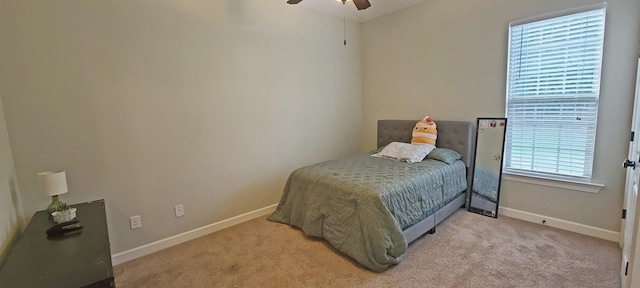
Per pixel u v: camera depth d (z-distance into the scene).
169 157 2.60
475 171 3.20
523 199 2.92
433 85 3.53
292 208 2.95
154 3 2.40
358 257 2.18
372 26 4.11
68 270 1.18
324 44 3.80
